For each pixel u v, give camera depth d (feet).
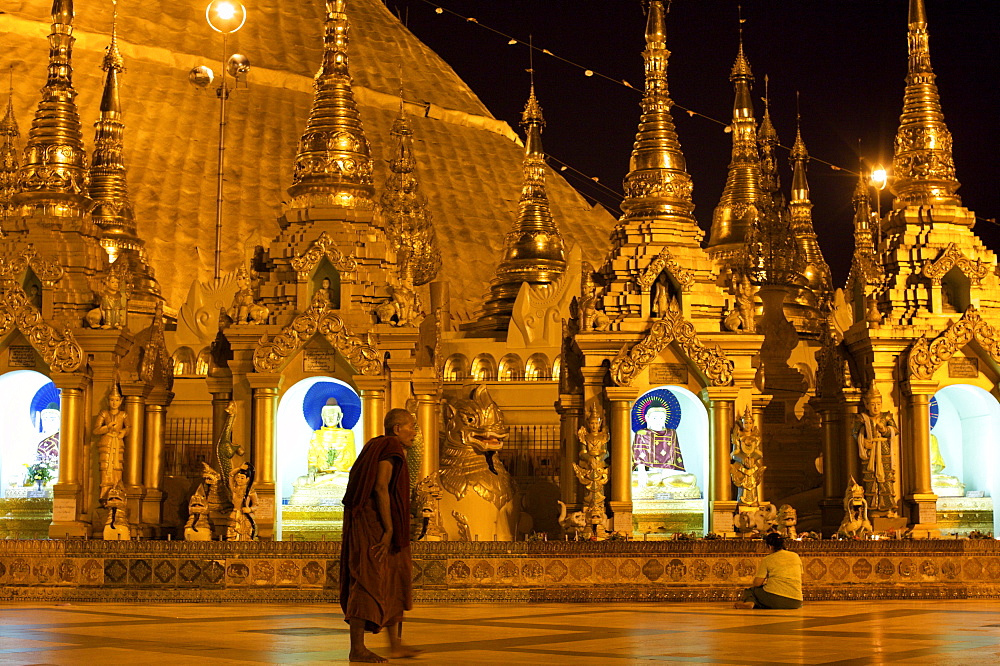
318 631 55.01
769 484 101.40
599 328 89.81
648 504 89.97
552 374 107.24
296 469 91.40
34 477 90.94
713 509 87.61
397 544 45.93
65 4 95.91
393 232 102.68
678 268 90.68
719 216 119.34
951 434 96.22
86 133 204.03
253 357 87.71
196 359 107.96
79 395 87.40
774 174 124.16
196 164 205.26
